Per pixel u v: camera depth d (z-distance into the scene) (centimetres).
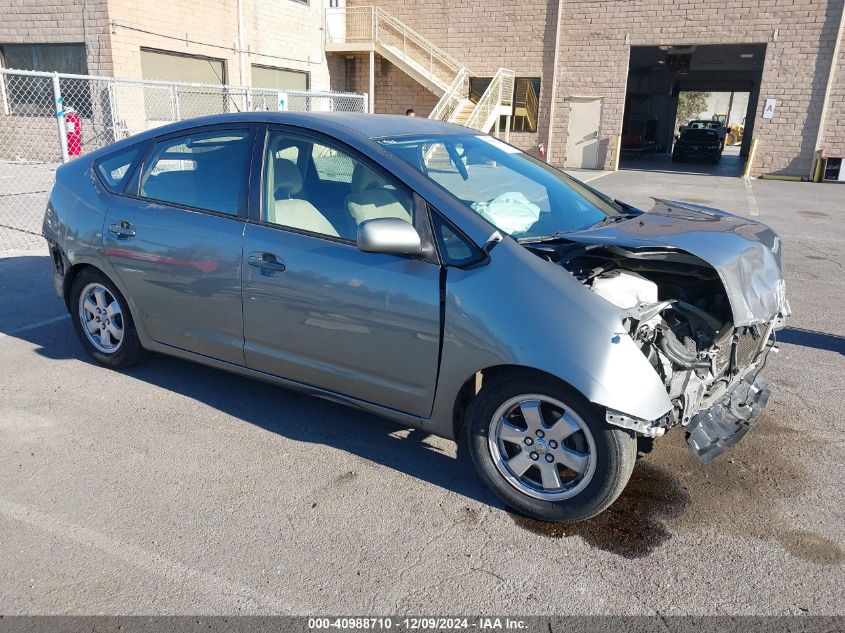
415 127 401
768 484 344
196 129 405
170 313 409
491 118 2206
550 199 391
